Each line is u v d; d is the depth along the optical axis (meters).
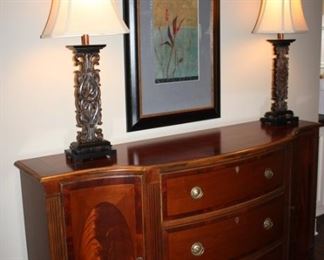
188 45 2.14
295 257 2.29
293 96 2.72
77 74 1.63
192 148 1.85
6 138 1.73
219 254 1.83
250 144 1.88
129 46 1.95
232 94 2.39
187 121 2.20
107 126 1.97
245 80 2.43
